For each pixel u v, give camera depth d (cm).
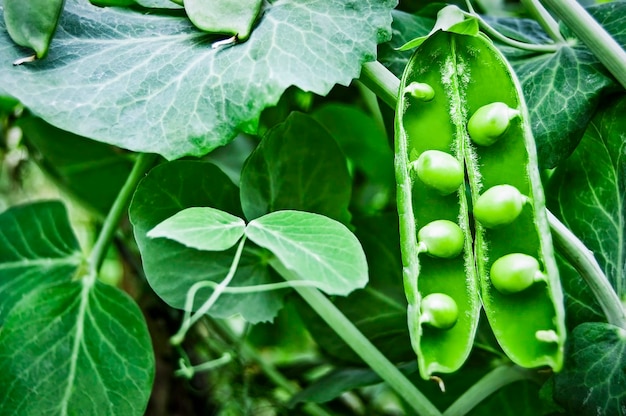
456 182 26
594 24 27
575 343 27
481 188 26
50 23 26
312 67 26
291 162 29
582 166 29
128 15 28
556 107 28
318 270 23
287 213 25
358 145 38
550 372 28
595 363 26
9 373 27
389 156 38
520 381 31
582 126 28
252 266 29
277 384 35
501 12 37
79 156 34
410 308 24
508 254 25
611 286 27
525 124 25
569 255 26
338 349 32
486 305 25
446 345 25
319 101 37
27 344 28
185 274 28
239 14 27
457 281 26
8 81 26
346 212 30
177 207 28
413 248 24
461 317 25
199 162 28
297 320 36
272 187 29
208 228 25
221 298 28
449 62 26
